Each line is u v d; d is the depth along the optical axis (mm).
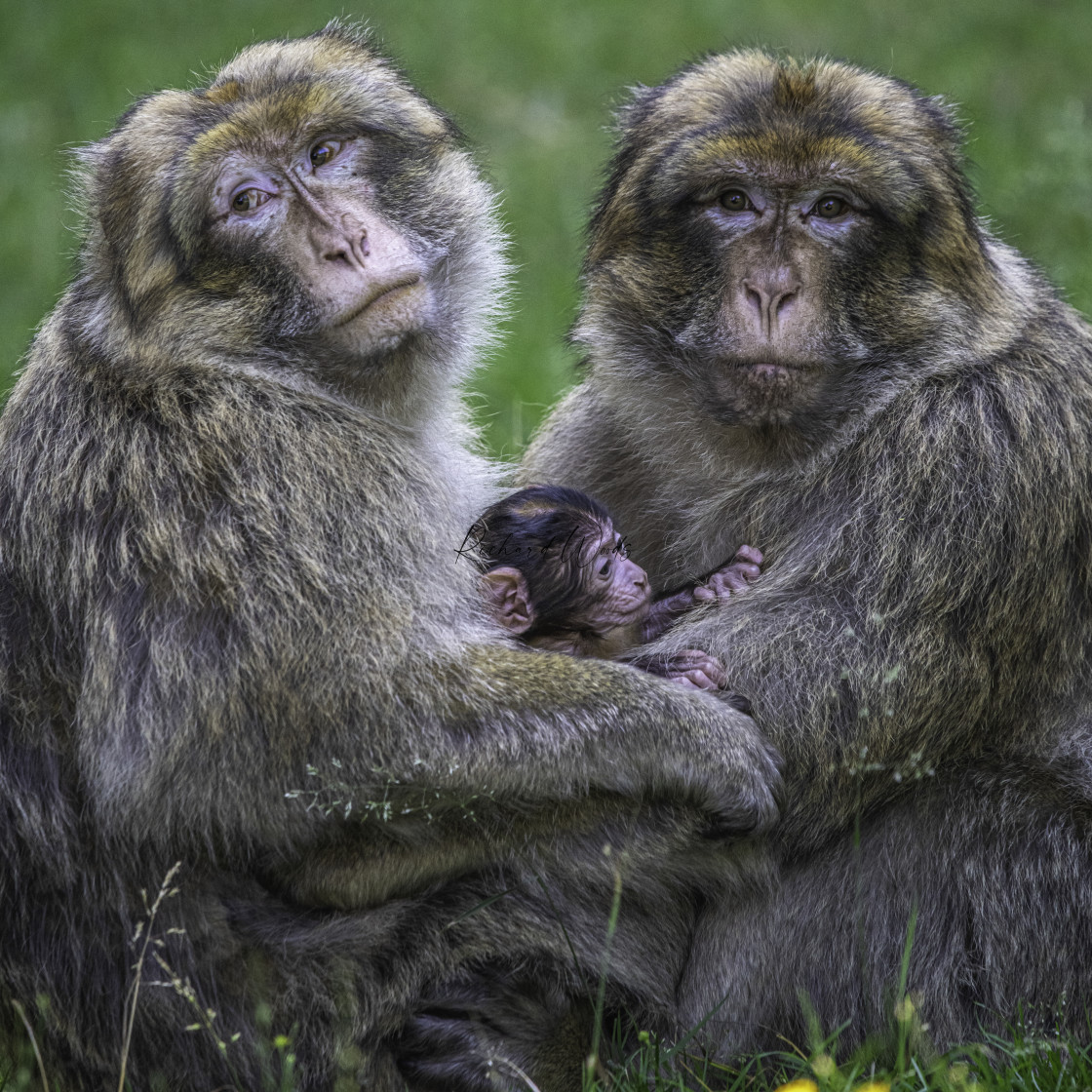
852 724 9984
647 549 11867
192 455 9547
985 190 22031
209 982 9562
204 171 10062
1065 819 10164
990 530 10156
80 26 30812
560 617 10844
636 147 11227
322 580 9383
